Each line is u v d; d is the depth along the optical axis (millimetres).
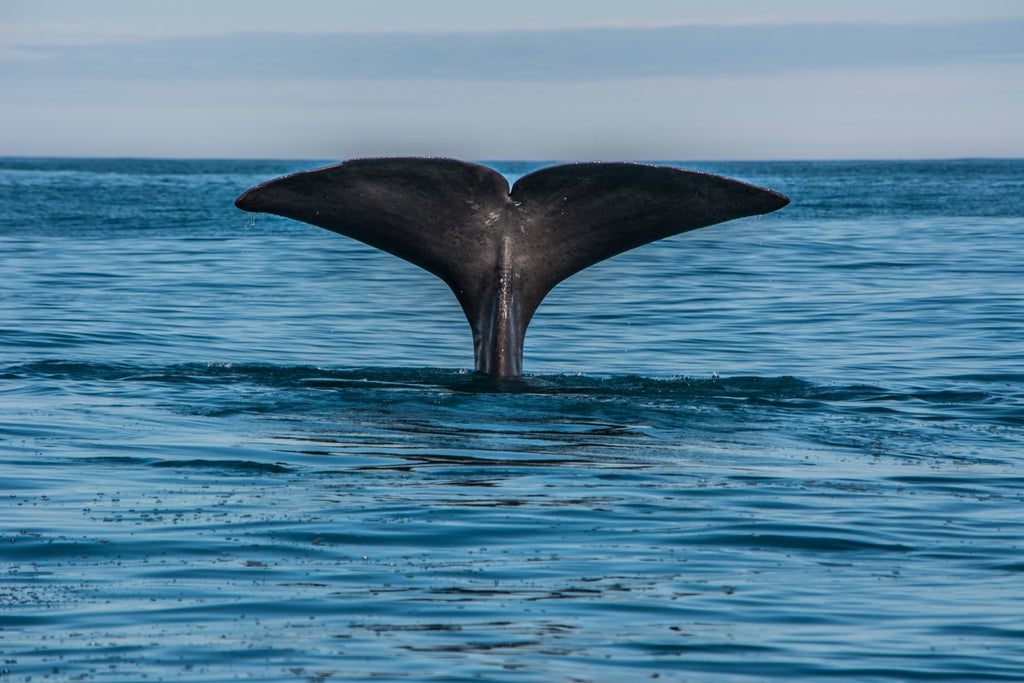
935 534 30672
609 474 35344
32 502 32125
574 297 81750
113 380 48344
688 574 27578
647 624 24625
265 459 36375
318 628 24078
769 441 39812
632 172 38969
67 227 135625
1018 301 78125
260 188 38375
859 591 26703
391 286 86375
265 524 30453
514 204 40656
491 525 30672
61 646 23062
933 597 26375
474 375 44188
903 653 23406
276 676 21812
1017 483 35406
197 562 27734
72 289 82688
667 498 33250
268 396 44688
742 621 24875
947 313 74125
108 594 25781
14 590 25875
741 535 30344
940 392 49000
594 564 28109
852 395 47781
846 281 89125
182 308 74812
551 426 40344
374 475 34844
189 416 41781
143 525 30281
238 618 24547
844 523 31406
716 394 46438
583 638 23859
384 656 22766
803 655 23234
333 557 28234
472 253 41469
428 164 39219
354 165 38750
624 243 40500
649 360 59281
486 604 25500
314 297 80500
